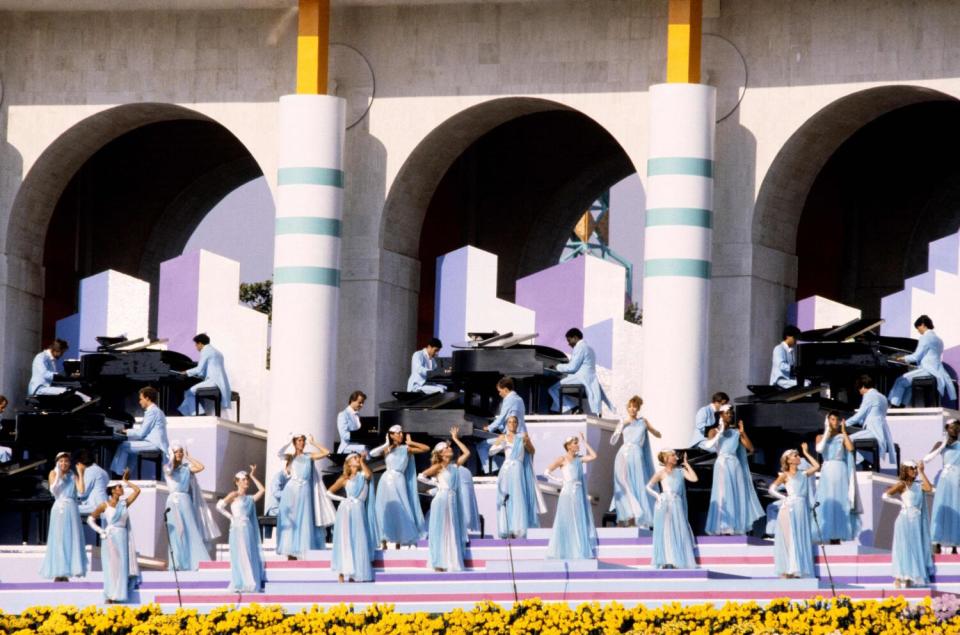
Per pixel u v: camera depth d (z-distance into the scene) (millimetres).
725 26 70750
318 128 70250
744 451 59969
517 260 85688
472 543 59375
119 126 75812
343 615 55688
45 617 57656
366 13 73312
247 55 73875
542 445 67000
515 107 72688
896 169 82188
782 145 69812
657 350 67500
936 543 59062
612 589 55969
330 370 69875
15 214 75000
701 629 53281
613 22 71312
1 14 75500
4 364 74562
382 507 60562
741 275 70062
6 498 63188
